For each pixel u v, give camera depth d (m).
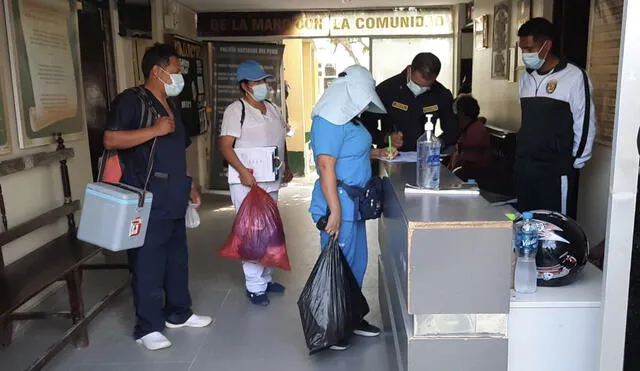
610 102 3.27
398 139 3.15
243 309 3.38
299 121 8.77
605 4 3.31
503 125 5.25
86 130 4.06
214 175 7.51
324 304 2.55
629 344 1.57
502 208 1.98
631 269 1.53
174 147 2.81
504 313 1.74
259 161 3.30
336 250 2.58
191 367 2.69
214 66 7.39
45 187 3.50
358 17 7.56
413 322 1.78
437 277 1.72
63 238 3.35
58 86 3.61
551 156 3.02
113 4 4.87
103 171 2.79
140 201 2.50
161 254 2.85
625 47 1.44
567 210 3.27
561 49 3.86
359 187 2.67
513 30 4.89
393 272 2.31
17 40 3.14
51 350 2.52
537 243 1.90
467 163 4.74
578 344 1.85
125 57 5.14
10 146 3.10
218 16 7.56
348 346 2.84
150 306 2.87
